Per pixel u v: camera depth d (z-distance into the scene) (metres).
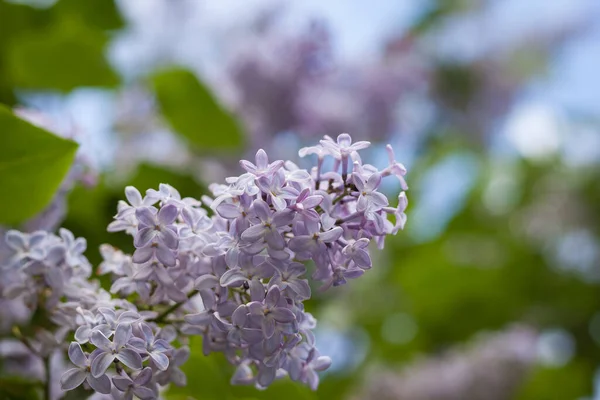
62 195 0.71
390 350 1.36
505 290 1.44
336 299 1.28
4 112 0.65
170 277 0.58
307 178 0.56
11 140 0.65
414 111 1.44
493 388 1.25
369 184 0.57
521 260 1.47
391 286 1.42
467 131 1.55
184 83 1.00
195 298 0.59
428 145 1.50
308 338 0.59
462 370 1.26
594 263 1.50
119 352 0.55
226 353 0.58
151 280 0.59
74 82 0.97
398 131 1.32
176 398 0.67
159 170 0.89
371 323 1.36
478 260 1.47
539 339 1.34
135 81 1.04
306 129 1.14
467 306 1.40
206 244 0.57
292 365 0.59
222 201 0.56
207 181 1.04
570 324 1.43
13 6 1.00
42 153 0.66
